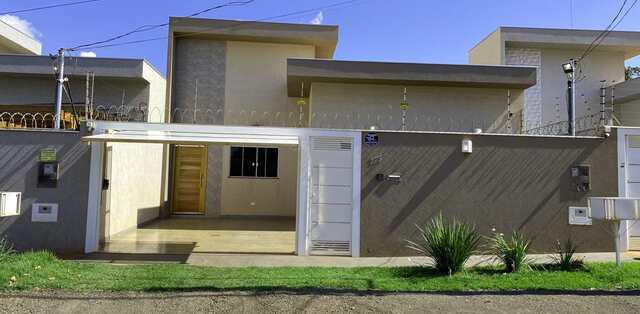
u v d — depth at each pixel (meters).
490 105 14.77
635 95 16.17
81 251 9.16
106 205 10.63
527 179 9.65
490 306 5.79
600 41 17.09
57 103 10.00
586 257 8.92
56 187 9.17
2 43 18.09
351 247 9.34
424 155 9.55
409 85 14.55
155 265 8.04
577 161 9.77
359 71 13.72
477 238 8.55
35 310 5.41
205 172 16.66
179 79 16.64
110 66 14.37
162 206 15.75
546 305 5.83
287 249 10.08
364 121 14.39
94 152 9.30
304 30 16.45
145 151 13.95
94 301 5.79
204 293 6.18
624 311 5.58
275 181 16.80
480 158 9.62
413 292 6.39
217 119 16.62
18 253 8.52
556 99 17.56
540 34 17.08
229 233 12.50
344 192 9.51
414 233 9.42
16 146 9.12
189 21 16.08
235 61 16.89
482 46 18.86
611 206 7.43
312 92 14.36
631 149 9.95
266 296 6.10
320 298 6.05
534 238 9.55
